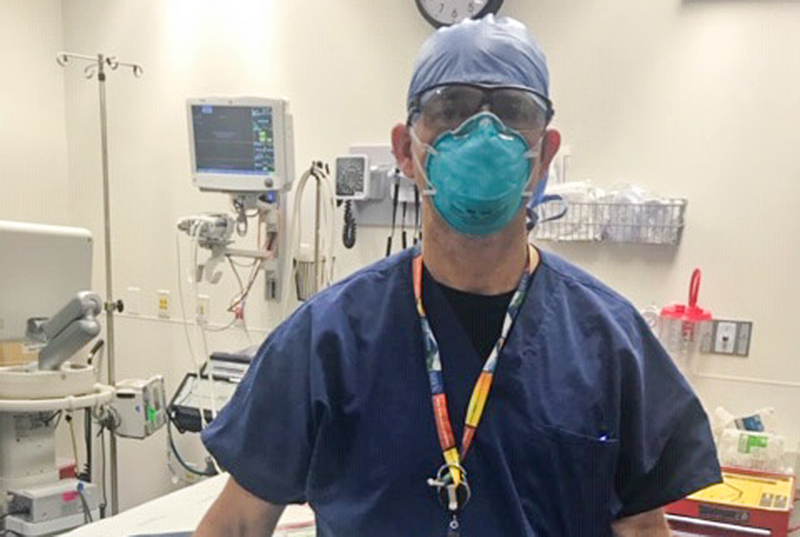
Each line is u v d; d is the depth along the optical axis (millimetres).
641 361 1026
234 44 3182
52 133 3654
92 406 2334
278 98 2664
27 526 2217
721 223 2320
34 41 3557
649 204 2344
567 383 994
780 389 2275
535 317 1037
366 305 1066
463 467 967
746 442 2117
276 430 1061
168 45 3348
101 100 3199
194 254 2850
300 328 1078
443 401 996
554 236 2465
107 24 3518
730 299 2322
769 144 2250
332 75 2963
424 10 2654
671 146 2373
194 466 3258
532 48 1005
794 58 2209
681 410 1044
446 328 1030
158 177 3439
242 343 3217
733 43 2275
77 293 2283
